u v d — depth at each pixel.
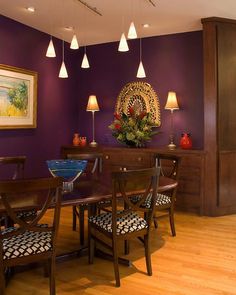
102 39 5.13
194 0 3.51
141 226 2.50
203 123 4.59
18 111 4.30
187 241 3.26
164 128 4.94
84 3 3.59
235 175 4.27
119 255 2.92
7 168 4.11
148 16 4.03
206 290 2.29
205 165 4.15
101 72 5.42
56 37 4.99
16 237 2.17
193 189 4.24
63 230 3.62
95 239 2.73
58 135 5.18
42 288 2.37
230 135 4.21
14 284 2.43
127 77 5.20
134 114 4.85
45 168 4.89
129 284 2.39
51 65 4.95
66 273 2.59
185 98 4.77
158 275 2.53
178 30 4.62
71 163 2.59
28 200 2.19
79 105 5.59
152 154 4.43
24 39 4.38
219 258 2.85
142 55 5.06
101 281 2.45
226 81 4.16
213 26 4.06
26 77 4.41
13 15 4.01
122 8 3.76
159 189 2.60
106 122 5.43
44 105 4.85
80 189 2.60
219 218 4.08
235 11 3.85
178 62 4.79
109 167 4.75
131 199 2.97
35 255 2.06
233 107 4.22
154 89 4.98
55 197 2.17
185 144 4.47
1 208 1.99
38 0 3.54
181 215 4.20
